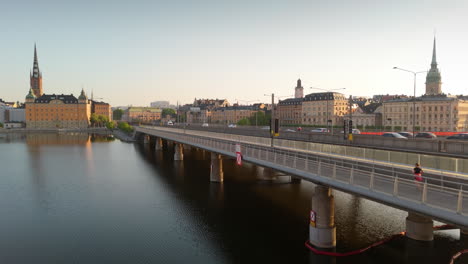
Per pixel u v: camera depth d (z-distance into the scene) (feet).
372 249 82.43
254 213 114.21
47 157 265.95
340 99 524.93
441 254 79.71
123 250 86.94
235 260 80.84
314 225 83.15
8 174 189.37
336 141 159.43
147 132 316.60
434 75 469.16
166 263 79.61
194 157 260.62
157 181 167.53
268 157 96.99
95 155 279.28
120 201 131.23
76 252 85.51
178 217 111.24
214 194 139.54
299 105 600.39
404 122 394.32
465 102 367.45
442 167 80.64
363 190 60.70
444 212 47.37
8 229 101.14
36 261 80.53
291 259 79.82
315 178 72.74
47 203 128.67
